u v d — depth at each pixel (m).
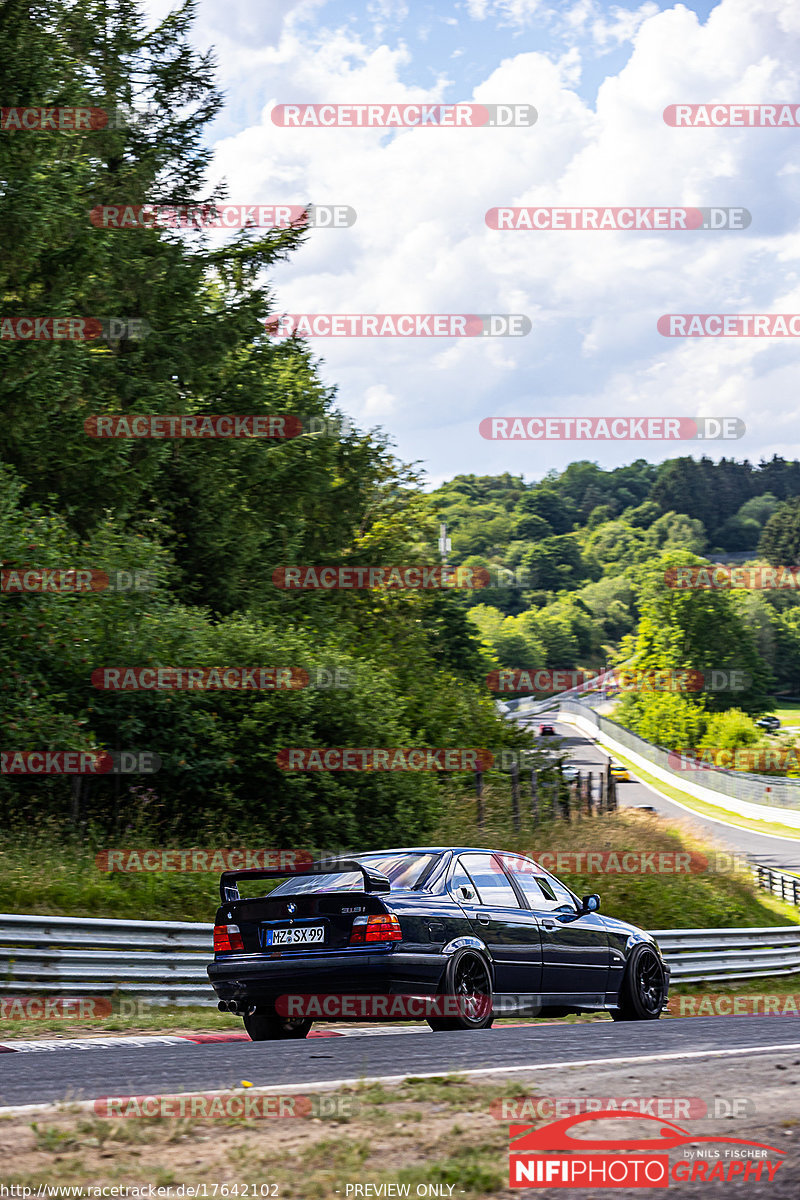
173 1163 6.66
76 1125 7.39
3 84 32.06
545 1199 6.00
